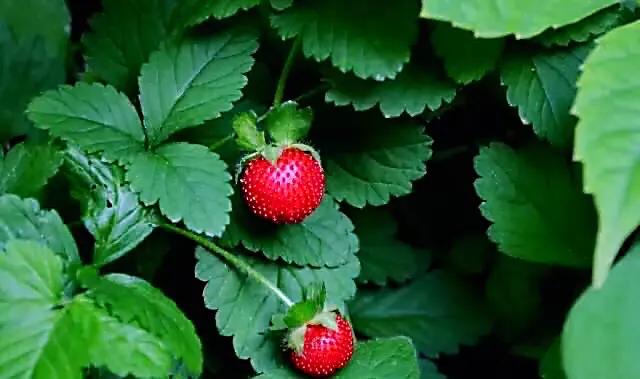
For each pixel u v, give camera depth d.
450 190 0.39
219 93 0.34
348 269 0.35
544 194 0.35
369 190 0.36
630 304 0.29
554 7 0.31
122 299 0.31
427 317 0.38
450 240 0.39
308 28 0.34
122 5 0.38
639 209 0.29
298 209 0.33
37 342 0.31
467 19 0.31
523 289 0.37
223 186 0.33
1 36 0.37
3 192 0.34
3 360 0.30
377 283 0.38
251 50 0.35
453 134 0.38
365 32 0.34
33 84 0.37
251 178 0.33
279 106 0.34
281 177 0.33
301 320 0.33
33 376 0.30
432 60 0.35
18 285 0.31
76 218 0.35
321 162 0.36
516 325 0.37
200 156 0.34
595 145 0.29
